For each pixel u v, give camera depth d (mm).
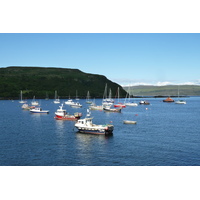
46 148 59688
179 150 58125
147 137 73062
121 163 48656
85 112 161375
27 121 109875
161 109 188625
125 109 189375
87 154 54812
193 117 129625
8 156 53062
